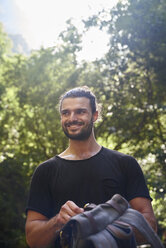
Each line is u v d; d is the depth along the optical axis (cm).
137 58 916
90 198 188
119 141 926
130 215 160
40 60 991
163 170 883
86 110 194
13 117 1047
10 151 995
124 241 158
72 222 155
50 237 180
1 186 1085
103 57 914
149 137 902
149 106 918
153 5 871
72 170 192
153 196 837
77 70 945
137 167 197
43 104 986
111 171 192
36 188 197
